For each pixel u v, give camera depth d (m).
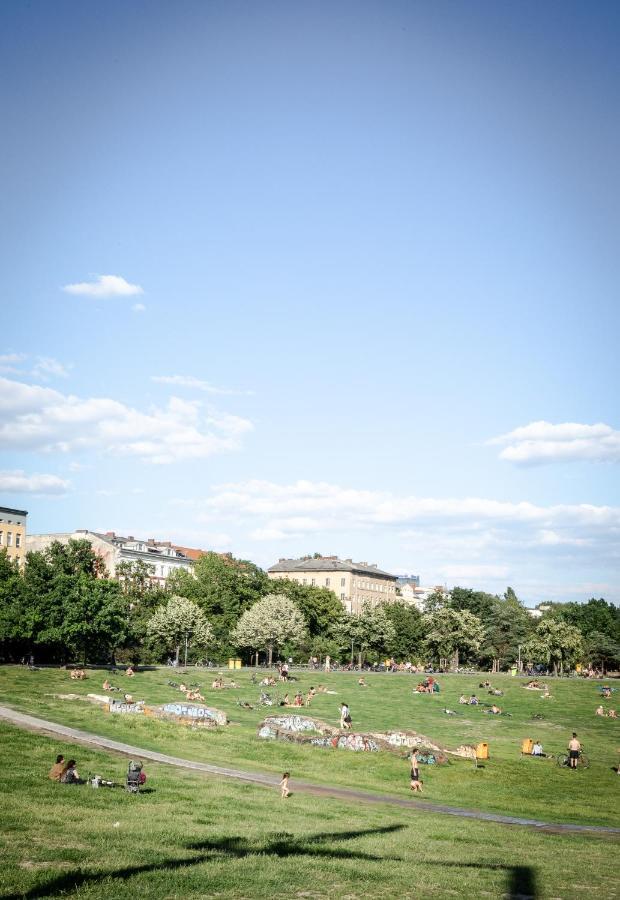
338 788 43.91
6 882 19.88
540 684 122.38
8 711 56.00
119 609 106.06
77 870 21.27
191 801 34.28
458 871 25.05
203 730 58.34
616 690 122.25
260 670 129.25
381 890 21.75
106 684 79.69
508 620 185.50
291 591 180.38
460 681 128.38
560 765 60.75
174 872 21.83
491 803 44.97
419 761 55.84
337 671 136.62
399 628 183.50
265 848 26.38
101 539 183.88
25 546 178.38
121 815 30.00
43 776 36.00
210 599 161.62
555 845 32.59
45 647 105.12
